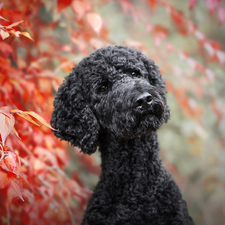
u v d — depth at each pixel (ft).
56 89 9.55
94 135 7.64
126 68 7.57
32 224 9.23
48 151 9.44
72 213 10.19
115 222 7.23
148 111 6.90
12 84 9.03
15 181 5.80
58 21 10.77
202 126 14.60
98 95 7.52
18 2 9.40
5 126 5.22
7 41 8.98
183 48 17.60
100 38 11.64
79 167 13.35
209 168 16.46
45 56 10.77
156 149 7.86
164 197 7.29
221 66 17.07
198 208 15.97
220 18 12.07
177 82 13.35
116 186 7.52
